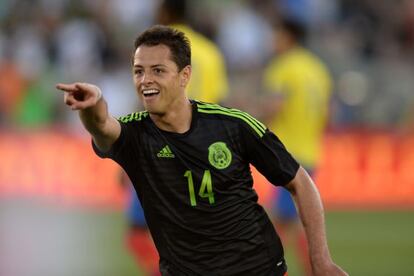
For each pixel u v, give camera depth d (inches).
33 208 1796.3
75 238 1513.3
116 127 597.9
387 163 1833.2
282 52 1170.0
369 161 1828.2
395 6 2332.7
